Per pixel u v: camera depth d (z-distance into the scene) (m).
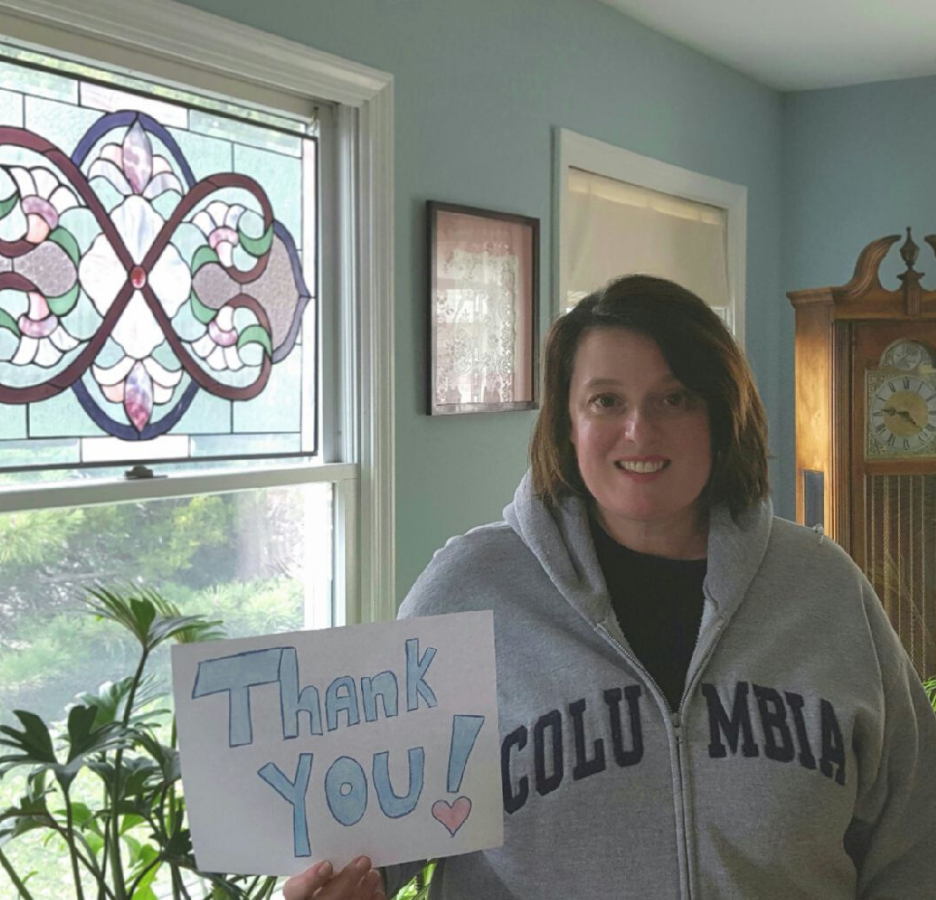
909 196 3.68
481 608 1.02
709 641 0.96
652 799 0.93
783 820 0.91
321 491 2.20
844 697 0.96
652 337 0.95
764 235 3.80
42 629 1.71
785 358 3.91
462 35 2.46
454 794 0.90
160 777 1.59
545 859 0.93
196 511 1.96
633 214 3.16
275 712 0.87
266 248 2.07
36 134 1.67
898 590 3.02
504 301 2.61
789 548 1.04
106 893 1.38
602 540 1.04
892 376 2.96
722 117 3.52
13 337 1.65
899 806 1.01
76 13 1.65
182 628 1.46
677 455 0.95
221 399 1.99
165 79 1.84
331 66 2.09
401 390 2.34
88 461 1.76
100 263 1.77
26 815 1.32
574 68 2.85
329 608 2.23
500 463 2.65
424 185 2.37
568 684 0.97
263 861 0.86
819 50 3.36
